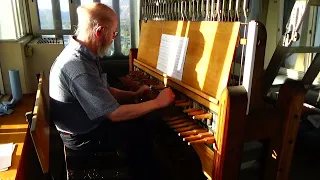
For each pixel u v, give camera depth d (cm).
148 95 150
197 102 119
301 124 208
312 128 207
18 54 188
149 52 181
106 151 138
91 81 119
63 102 126
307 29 179
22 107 162
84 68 119
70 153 136
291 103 111
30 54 197
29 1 241
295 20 104
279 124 114
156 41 172
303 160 181
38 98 121
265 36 97
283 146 116
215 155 104
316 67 154
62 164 166
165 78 146
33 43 204
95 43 129
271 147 118
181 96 134
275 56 126
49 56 204
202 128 115
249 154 120
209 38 119
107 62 251
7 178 89
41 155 102
